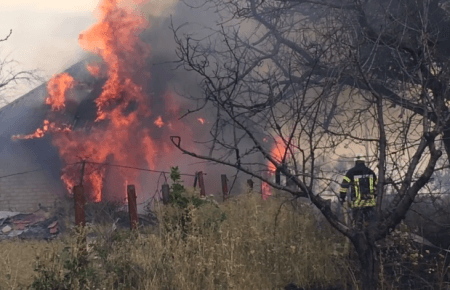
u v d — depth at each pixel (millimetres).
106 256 9453
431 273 9906
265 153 7824
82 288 8250
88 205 15820
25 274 8758
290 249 10461
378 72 11719
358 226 8320
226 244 9930
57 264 8383
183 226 11211
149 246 10078
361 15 11477
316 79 14094
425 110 7695
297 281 10125
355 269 9781
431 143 7492
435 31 11719
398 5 11586
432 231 12250
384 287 8500
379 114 7805
